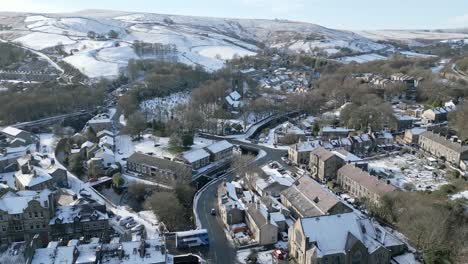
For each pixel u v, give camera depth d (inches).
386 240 5349.4
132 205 7160.4
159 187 7470.5
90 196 7249.0
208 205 6973.4
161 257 4685.0
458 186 7219.5
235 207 6250.0
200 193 7475.4
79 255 4653.1
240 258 5369.1
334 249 4798.2
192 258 5374.0
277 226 5713.6
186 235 5634.8
